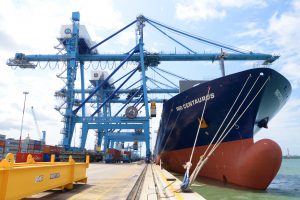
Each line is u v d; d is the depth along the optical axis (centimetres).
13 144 5431
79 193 1184
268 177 1808
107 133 7688
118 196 1103
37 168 906
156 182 1598
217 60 5362
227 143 2067
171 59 5394
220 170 2102
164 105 2792
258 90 1930
